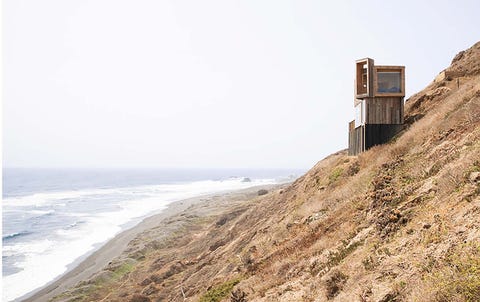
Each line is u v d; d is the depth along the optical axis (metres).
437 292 5.21
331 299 7.43
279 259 12.92
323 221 13.56
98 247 49.44
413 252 6.73
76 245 51.41
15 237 57.84
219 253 26.48
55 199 117.56
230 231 33.53
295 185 32.16
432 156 11.24
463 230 6.18
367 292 6.45
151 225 61.56
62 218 76.81
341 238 10.54
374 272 6.99
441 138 12.52
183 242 41.69
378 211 9.99
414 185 9.91
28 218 77.44
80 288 30.11
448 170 8.61
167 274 29.50
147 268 32.97
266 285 10.90
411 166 12.12
